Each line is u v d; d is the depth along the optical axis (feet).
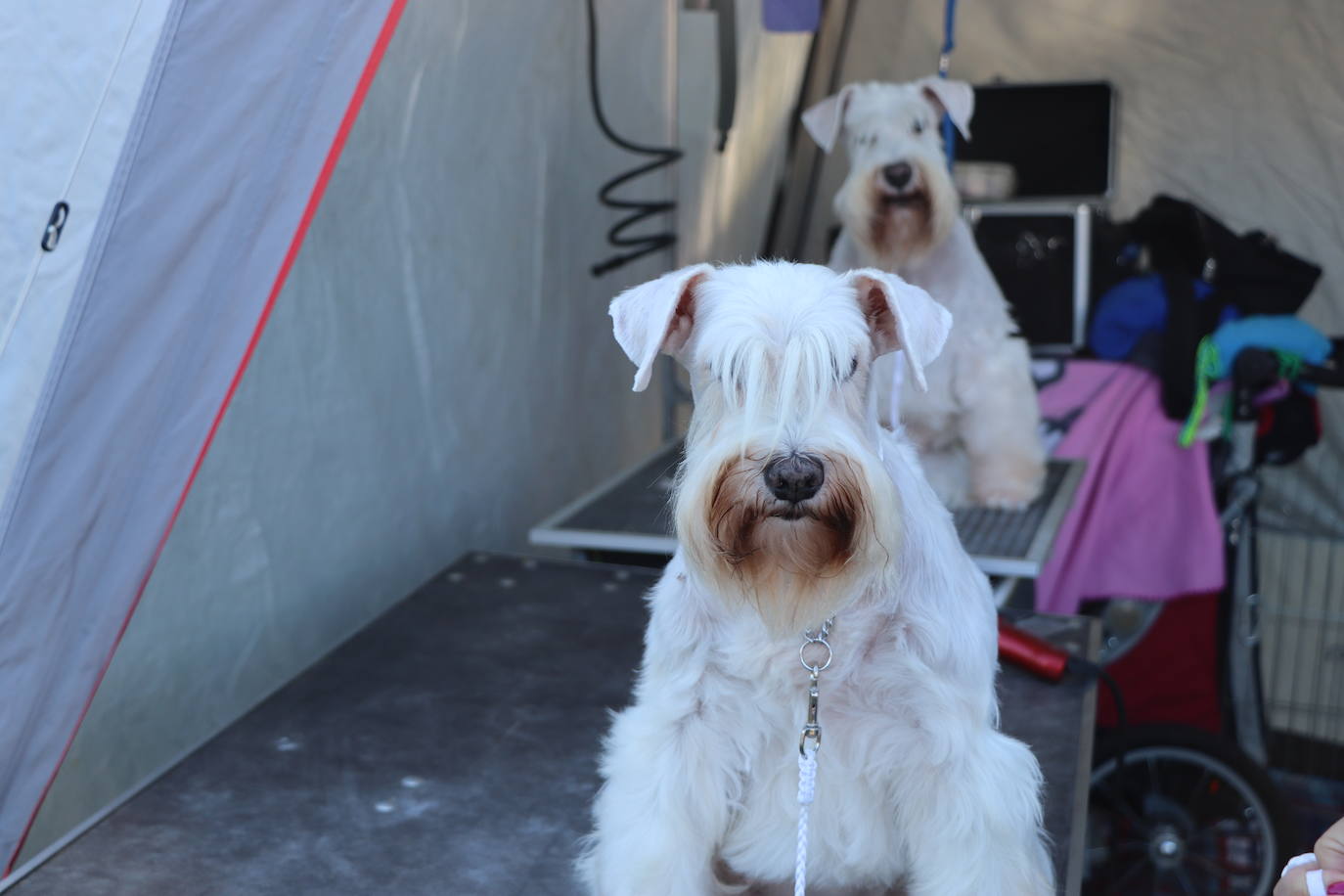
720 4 12.61
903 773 5.83
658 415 16.20
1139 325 13.10
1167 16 14.93
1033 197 15.24
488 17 10.64
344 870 6.51
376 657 8.96
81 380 5.76
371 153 9.50
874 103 11.75
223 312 6.10
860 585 5.43
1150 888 10.99
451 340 10.94
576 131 12.72
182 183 5.73
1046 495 11.62
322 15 5.77
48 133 5.56
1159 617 12.76
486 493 11.84
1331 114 14.28
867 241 11.54
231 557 8.66
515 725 8.02
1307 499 14.82
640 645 9.19
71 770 7.63
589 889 6.24
